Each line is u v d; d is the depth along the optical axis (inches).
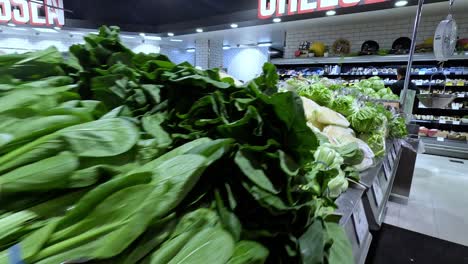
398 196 106.7
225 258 16.2
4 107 17.6
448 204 104.4
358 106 65.0
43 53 26.4
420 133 204.7
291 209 18.4
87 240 13.5
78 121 19.5
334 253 22.6
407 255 67.8
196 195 18.6
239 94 23.4
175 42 349.1
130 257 14.5
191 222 17.3
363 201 40.9
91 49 29.3
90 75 27.0
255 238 18.4
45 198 14.7
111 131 18.3
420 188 121.9
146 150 19.8
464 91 201.9
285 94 20.3
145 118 22.9
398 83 152.2
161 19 287.0
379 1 146.6
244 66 409.4
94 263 13.2
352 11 166.1
